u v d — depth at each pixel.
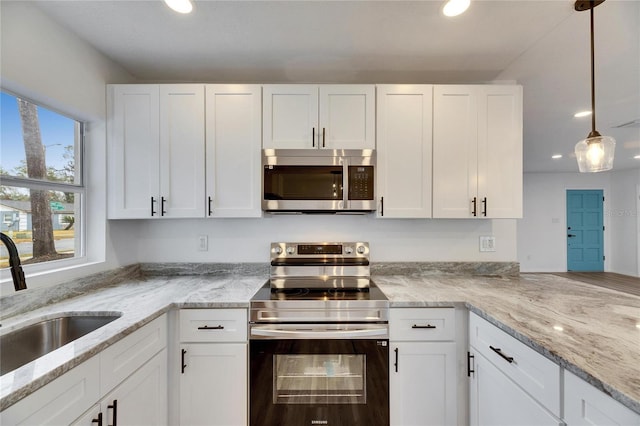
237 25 1.56
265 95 1.84
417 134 1.85
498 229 2.16
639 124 3.21
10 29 1.29
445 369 1.51
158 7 1.43
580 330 1.09
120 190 1.82
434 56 1.86
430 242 2.16
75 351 0.95
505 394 1.19
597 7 1.40
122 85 1.83
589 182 6.46
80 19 1.50
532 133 3.60
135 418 1.23
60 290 1.51
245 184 1.84
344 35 1.65
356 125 1.85
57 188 1.62
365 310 1.51
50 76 1.47
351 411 1.49
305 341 1.49
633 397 0.68
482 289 1.73
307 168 1.82
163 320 1.46
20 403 0.77
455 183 1.85
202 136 1.83
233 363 1.51
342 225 2.16
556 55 1.84
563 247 6.46
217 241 2.16
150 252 2.15
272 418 1.49
